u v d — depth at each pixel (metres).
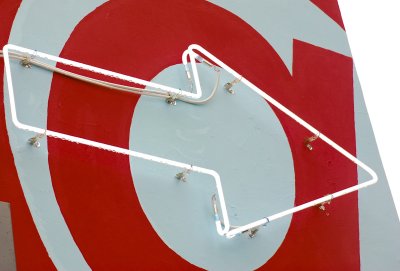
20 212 2.41
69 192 2.49
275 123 2.93
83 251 2.47
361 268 2.94
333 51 3.19
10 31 2.56
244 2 3.07
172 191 2.64
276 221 2.81
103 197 2.53
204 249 2.64
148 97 2.70
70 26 2.66
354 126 3.12
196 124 2.76
